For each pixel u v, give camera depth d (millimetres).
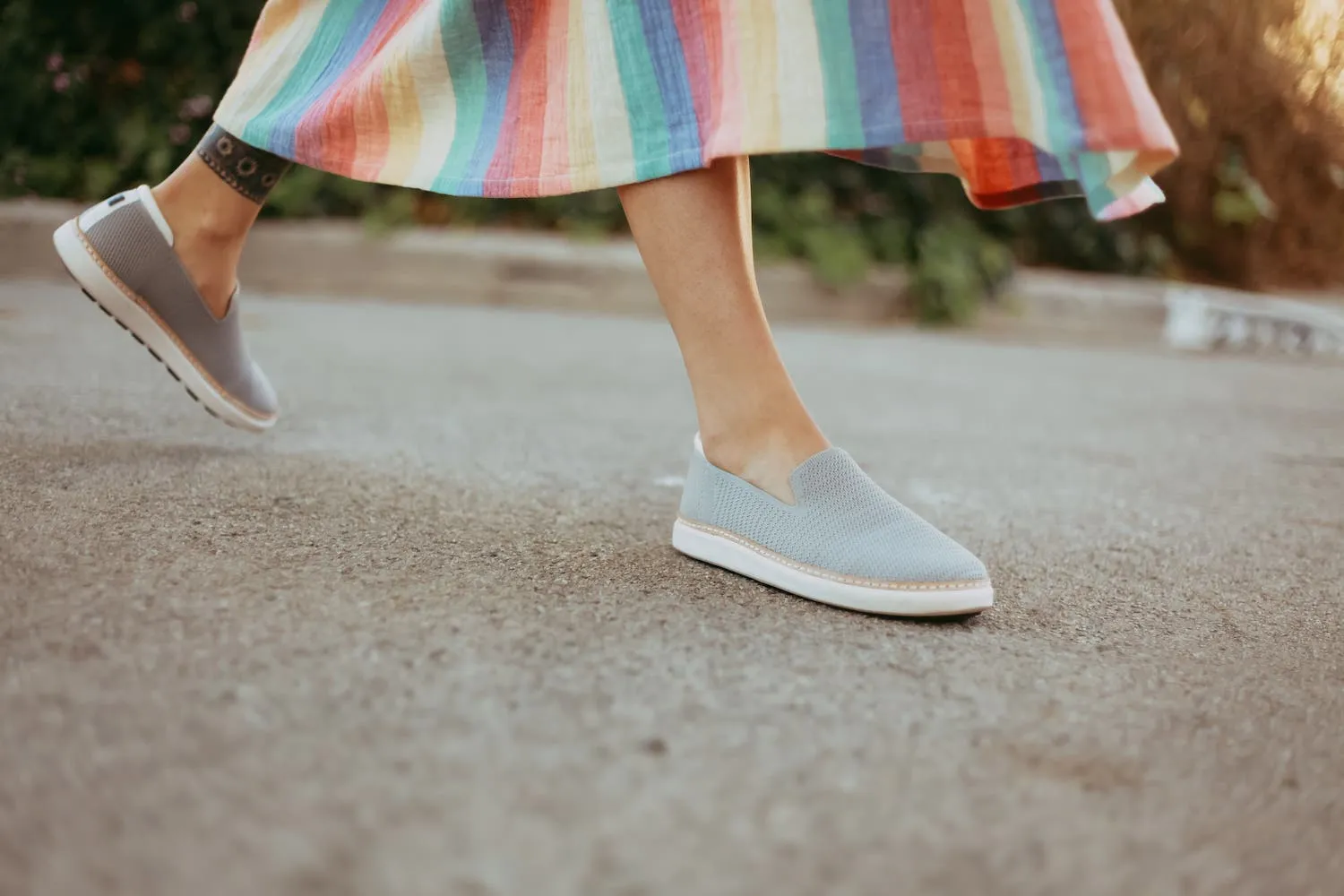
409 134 1072
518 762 634
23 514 1044
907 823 605
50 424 1479
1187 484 1805
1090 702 809
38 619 790
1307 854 614
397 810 576
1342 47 4156
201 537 1028
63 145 4371
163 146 4363
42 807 556
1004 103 862
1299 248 5438
